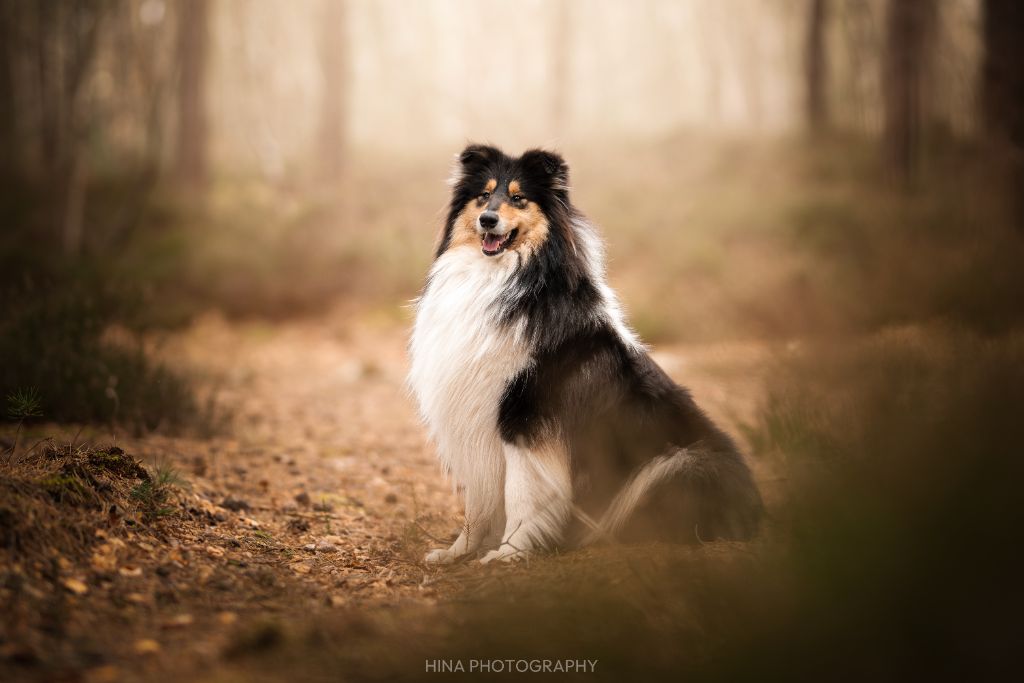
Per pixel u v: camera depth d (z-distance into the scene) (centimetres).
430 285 451
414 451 698
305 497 509
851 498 283
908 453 291
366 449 695
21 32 2369
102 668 245
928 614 236
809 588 258
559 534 406
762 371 827
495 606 321
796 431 532
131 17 2452
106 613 286
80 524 332
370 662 268
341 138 2425
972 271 979
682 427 430
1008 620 230
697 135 2514
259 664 262
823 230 1559
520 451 404
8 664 237
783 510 353
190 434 657
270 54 3472
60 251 1703
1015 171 1180
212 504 446
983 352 505
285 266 1655
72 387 620
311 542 428
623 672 258
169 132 2645
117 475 398
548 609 309
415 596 354
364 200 2070
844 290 1109
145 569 329
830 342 646
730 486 405
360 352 1293
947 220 1403
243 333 1418
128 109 2603
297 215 1912
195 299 1530
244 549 393
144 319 1225
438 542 452
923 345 675
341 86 2417
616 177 2166
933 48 2302
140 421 636
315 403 905
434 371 422
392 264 1645
